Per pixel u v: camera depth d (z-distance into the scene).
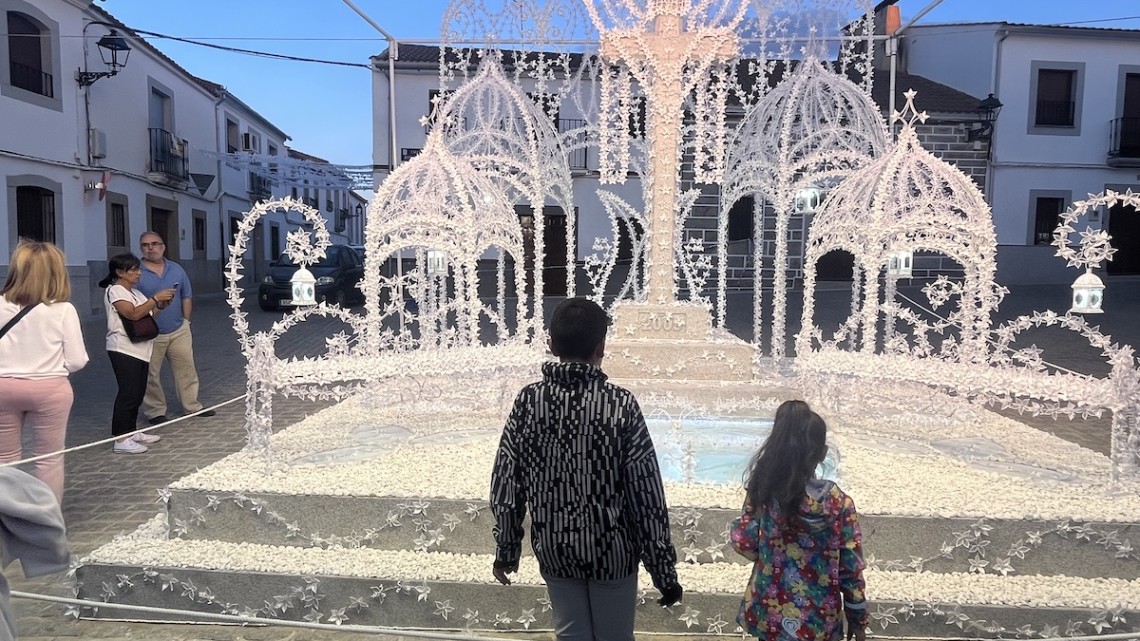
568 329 2.12
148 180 16.78
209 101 20.50
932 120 16.27
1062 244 3.89
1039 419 6.46
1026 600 2.91
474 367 4.55
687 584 3.01
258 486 3.47
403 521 3.34
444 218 4.67
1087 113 17.33
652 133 5.51
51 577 3.30
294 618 3.11
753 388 5.17
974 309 4.97
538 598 2.99
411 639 3.04
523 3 5.80
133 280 5.30
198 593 3.14
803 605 2.14
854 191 5.21
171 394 7.50
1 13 12.05
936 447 4.30
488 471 3.75
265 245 25.17
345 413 5.02
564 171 6.57
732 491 3.44
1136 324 11.59
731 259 15.79
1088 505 3.29
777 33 6.01
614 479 2.05
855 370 4.48
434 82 15.66
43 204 13.30
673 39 5.32
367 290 4.58
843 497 2.17
